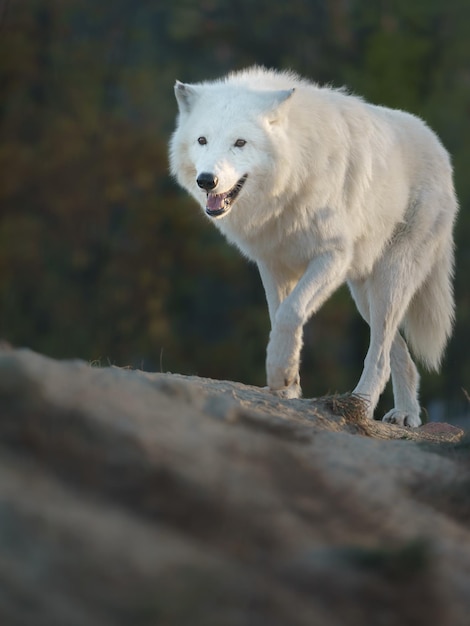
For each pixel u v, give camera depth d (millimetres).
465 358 61406
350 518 9578
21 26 68125
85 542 7840
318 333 64062
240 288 69500
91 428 9266
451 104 68375
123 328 64438
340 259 17250
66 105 69438
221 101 16688
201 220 67062
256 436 10672
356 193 17688
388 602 8242
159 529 8422
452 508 10898
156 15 73125
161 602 7465
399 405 20000
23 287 64562
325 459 11188
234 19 71938
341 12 71938
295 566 8352
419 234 19266
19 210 66625
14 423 9094
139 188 67750
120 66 71000
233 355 63844
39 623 7129
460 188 64625
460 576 9172
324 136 17156
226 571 7996
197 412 10977
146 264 66000
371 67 70438
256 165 16344
